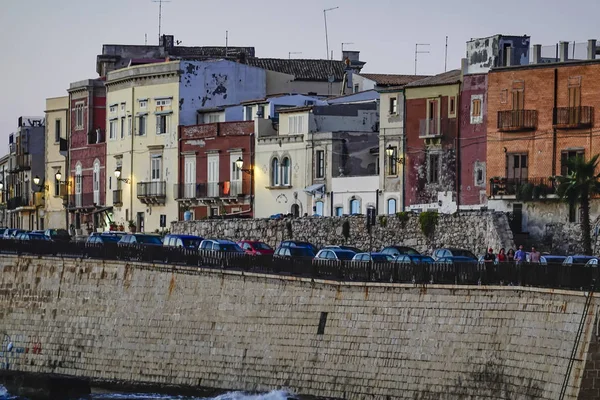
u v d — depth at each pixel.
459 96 171.75
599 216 154.50
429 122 174.75
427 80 178.25
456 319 117.94
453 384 116.94
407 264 122.25
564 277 109.62
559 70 160.50
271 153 198.12
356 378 124.12
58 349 152.00
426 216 160.88
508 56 167.12
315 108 193.12
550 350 109.62
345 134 189.50
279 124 198.25
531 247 155.62
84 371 149.12
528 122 162.62
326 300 127.94
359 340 124.56
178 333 140.75
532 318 111.94
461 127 171.62
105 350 147.62
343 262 127.12
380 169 181.38
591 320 106.50
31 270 156.38
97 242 151.38
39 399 143.75
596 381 106.00
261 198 199.75
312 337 128.25
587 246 150.75
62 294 153.12
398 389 120.81
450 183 173.00
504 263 115.19
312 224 171.88
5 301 157.75
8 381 146.75
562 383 107.62
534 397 110.12
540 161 161.88
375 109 194.88
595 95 157.88
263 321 133.00
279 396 128.88
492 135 166.00
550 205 159.12
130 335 145.38
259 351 132.75
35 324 154.75
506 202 163.00
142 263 145.88
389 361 121.94
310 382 127.62
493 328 115.06
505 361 113.56
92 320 149.62
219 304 137.38
